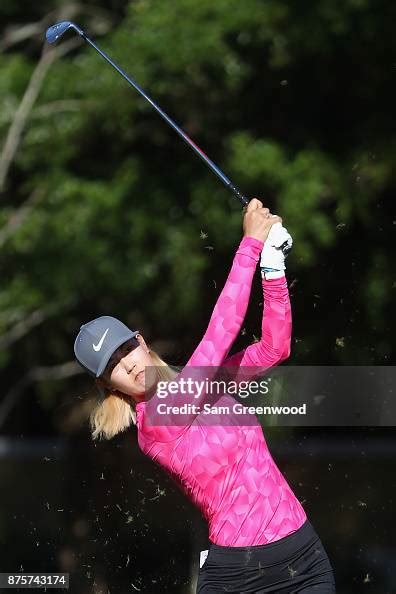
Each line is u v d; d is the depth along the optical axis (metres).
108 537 22.41
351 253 50.66
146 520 22.03
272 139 53.41
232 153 54.25
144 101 54.16
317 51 52.88
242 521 13.92
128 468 23.44
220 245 55.12
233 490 13.98
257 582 13.95
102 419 14.86
